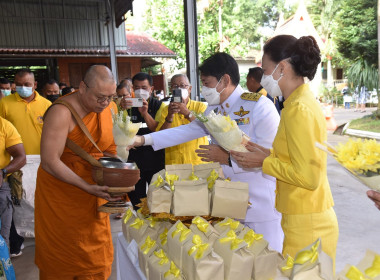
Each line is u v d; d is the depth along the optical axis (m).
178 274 1.20
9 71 16.69
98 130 1.88
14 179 2.86
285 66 1.29
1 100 3.41
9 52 11.45
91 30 12.57
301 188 1.28
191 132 2.06
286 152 1.27
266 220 1.79
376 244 2.98
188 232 1.27
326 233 1.30
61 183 1.83
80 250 1.88
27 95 3.34
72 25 12.33
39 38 12.02
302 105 1.18
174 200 1.39
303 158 1.15
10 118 3.37
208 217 1.44
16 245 3.09
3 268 1.83
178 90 2.86
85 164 1.84
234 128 1.42
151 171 3.40
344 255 2.83
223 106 1.88
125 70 13.62
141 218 1.65
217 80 1.82
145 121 3.29
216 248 1.20
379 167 0.92
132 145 1.83
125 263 1.69
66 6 12.16
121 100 3.22
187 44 4.84
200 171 1.67
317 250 0.94
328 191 1.33
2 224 2.62
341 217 3.59
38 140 3.43
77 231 1.86
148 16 18.78
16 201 2.95
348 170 1.02
